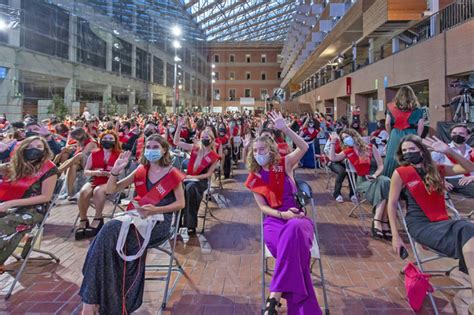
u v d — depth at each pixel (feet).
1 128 37.27
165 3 122.93
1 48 61.36
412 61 39.75
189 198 16.14
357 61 64.49
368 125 49.44
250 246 14.83
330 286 11.14
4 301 10.19
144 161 10.74
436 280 11.51
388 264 12.81
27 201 11.30
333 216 19.20
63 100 72.64
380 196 15.28
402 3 43.24
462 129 14.75
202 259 13.43
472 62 29.01
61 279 11.75
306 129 37.86
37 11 69.92
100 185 16.15
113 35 99.71
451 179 15.97
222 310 9.73
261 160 10.35
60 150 22.00
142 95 118.32
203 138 17.61
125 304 8.77
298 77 142.61
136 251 9.05
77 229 15.83
